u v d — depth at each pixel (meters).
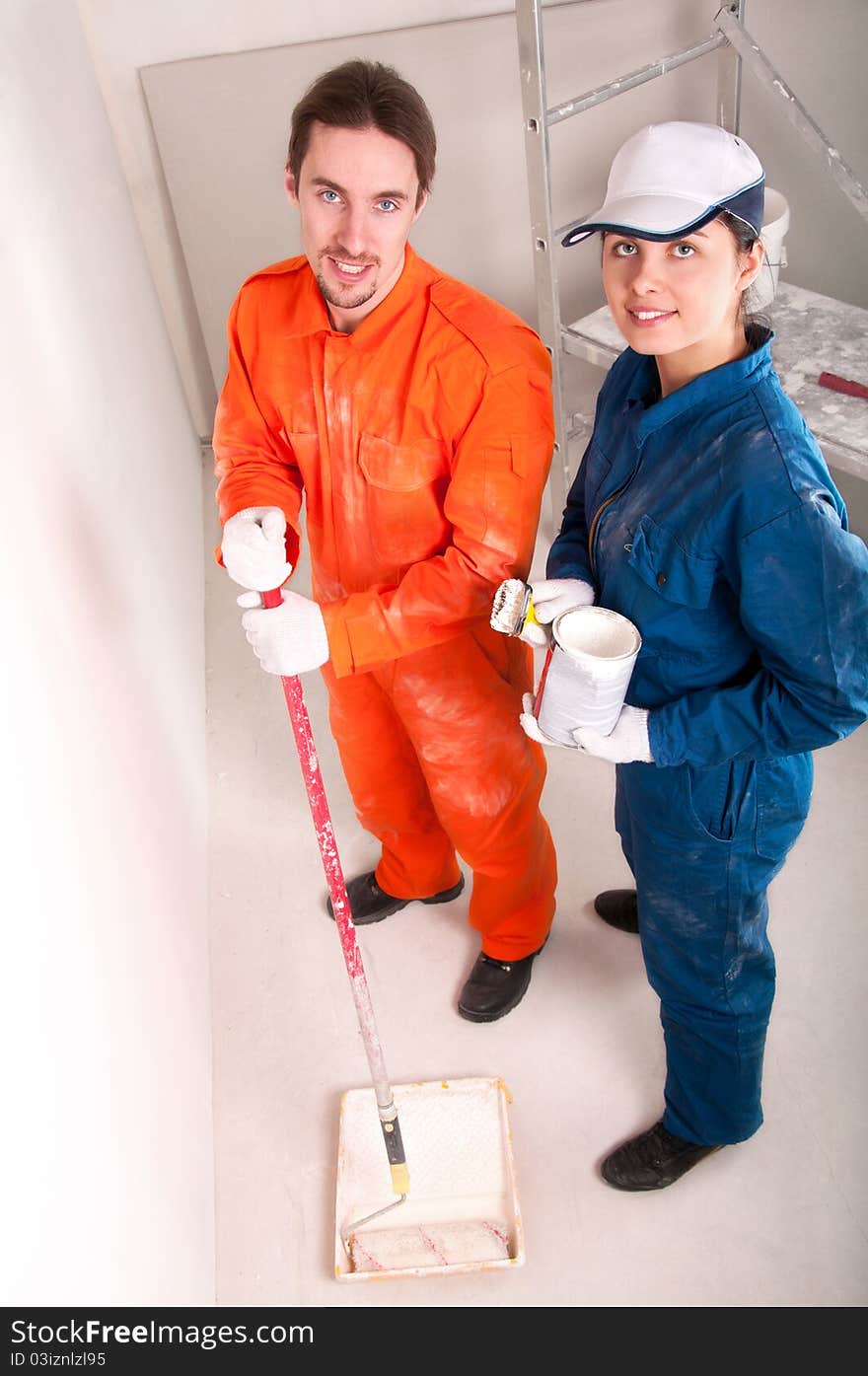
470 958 2.43
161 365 3.25
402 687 1.92
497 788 2.04
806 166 3.26
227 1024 2.34
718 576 1.49
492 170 3.33
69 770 1.49
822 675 1.42
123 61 3.12
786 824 1.68
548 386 1.71
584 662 1.47
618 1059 2.24
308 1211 2.07
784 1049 2.22
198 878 2.48
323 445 1.77
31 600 1.42
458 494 1.69
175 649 2.64
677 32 3.13
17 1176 1.09
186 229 3.39
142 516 2.47
